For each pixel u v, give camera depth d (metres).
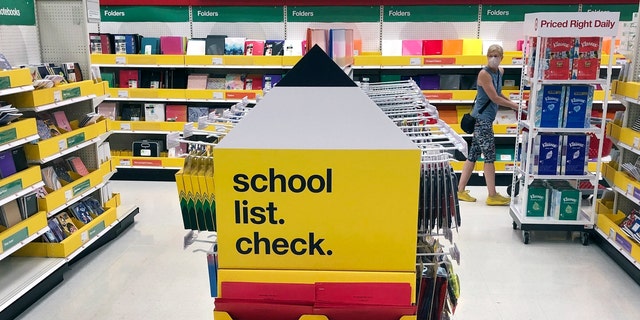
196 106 6.88
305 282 1.41
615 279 3.91
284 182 1.36
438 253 1.67
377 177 1.35
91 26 6.78
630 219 4.01
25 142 3.51
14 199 3.48
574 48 4.21
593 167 5.77
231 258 1.41
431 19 6.45
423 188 1.64
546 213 4.62
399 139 1.33
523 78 4.89
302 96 1.33
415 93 2.87
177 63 6.40
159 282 3.90
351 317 1.40
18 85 3.42
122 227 4.92
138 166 6.71
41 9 4.37
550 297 3.63
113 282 3.89
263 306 1.41
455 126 6.44
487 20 6.42
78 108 4.58
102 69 6.91
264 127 1.34
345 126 1.33
